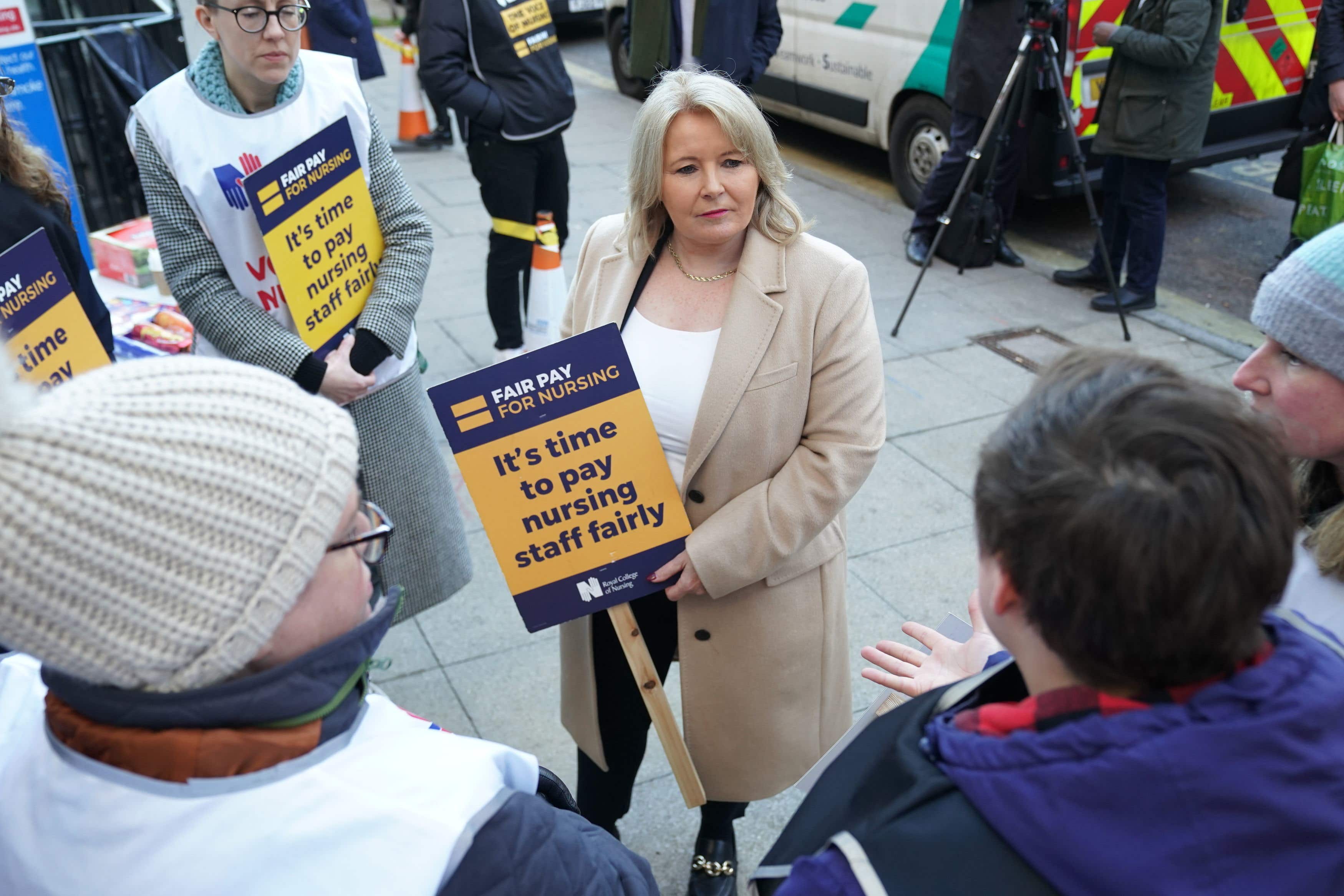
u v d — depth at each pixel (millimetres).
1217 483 714
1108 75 4934
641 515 1878
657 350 1953
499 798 897
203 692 805
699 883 2311
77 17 4586
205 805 821
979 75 5203
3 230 2053
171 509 744
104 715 817
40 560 716
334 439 850
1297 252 1320
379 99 8641
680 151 1780
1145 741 733
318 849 818
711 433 1857
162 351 3281
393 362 2535
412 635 3189
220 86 2260
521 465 1827
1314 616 1317
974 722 861
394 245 2545
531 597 1901
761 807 2639
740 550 1852
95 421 737
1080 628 752
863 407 1880
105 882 822
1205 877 708
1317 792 729
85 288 2250
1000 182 5598
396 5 11914
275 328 2334
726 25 5199
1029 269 5840
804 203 6773
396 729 928
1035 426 801
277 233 2221
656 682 1953
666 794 2662
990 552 828
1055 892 736
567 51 10758
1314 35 5902
